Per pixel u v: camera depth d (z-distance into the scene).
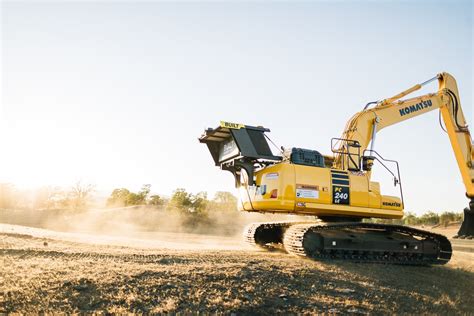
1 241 12.02
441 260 13.72
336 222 13.45
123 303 7.00
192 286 7.95
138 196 53.75
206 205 49.12
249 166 12.62
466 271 14.06
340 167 14.08
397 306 8.72
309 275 9.57
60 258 9.61
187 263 9.65
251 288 8.20
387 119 15.55
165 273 8.44
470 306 9.88
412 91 16.58
